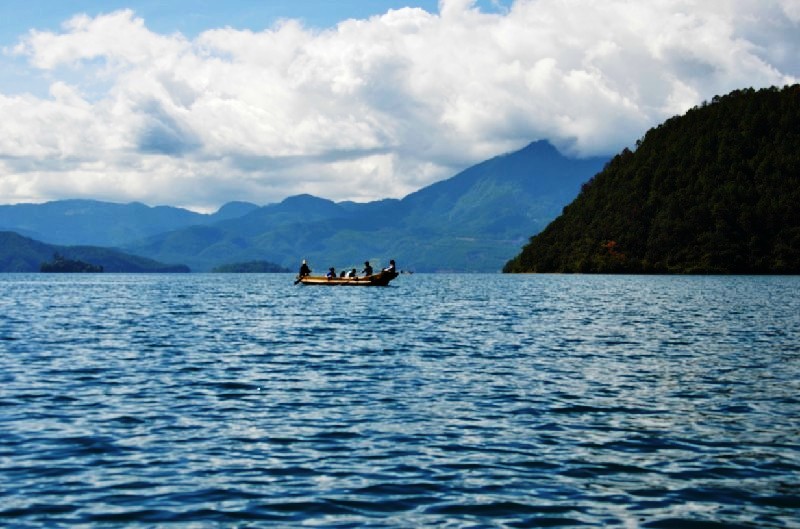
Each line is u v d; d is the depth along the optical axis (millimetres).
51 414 22266
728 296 95188
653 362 33250
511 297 96875
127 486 15398
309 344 40875
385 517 13617
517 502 14430
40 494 14883
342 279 129875
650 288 126188
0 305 81562
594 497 14742
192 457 17562
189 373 30266
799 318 57875
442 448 18359
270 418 21703
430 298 95000
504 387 26812
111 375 29719
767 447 18469
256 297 100812
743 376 29219
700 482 15703
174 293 120062
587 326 51688
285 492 15016
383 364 32875
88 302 88625
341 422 21172
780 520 13531
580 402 24047
